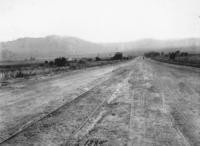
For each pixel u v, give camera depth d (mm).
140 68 23703
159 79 13195
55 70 22234
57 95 8406
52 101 7297
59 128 4520
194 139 3891
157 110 5926
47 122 4953
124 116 5355
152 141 3787
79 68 25969
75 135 4098
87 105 6637
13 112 5898
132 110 5938
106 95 8266
